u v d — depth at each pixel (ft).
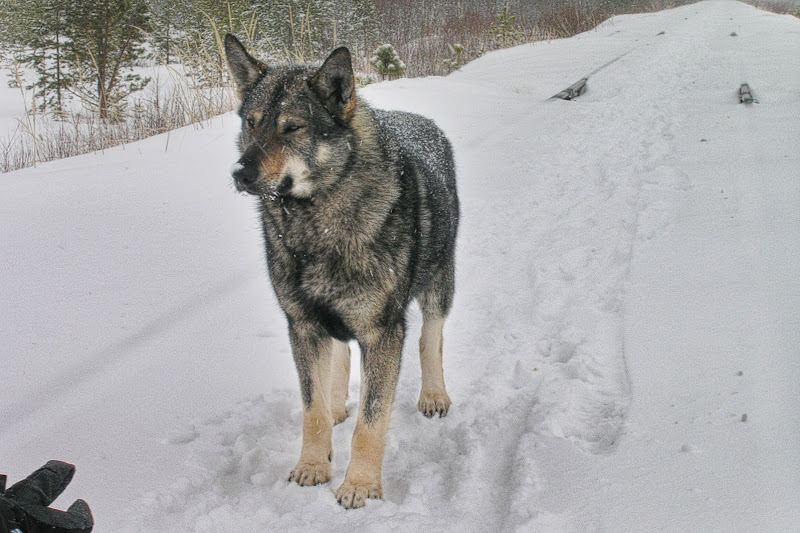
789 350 11.46
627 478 9.02
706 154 25.09
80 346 13.62
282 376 12.98
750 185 20.53
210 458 10.35
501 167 27.02
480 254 18.80
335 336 10.48
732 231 17.12
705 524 7.99
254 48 33.68
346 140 9.89
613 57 60.49
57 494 6.29
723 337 12.28
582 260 17.37
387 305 9.93
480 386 12.52
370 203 9.79
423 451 10.89
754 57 52.11
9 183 23.50
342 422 11.96
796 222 17.06
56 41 52.75
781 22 88.63
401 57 62.80
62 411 11.56
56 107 47.67
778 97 34.32
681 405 10.59
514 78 51.72
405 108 36.65
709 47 63.05
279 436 11.19
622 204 20.94
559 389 11.72
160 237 19.34
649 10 145.18
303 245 9.95
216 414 11.63
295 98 9.89
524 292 16.25
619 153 27.45
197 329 14.60
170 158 26.99
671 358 11.99
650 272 15.65
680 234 17.57
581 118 35.17
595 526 8.20
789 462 8.84
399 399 12.47
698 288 14.39
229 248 18.94
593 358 12.70
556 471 9.44
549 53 65.82
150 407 11.75
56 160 29.01
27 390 12.08
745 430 9.65
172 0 53.67
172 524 8.80
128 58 55.67
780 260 15.01
